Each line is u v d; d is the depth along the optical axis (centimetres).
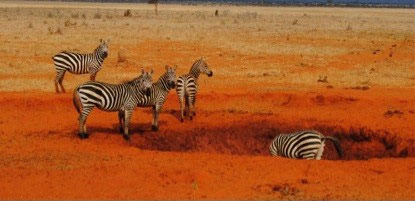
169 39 3484
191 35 3712
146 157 1295
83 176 1152
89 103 1439
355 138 1620
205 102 1914
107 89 1438
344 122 1655
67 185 1102
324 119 1680
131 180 1133
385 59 2919
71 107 1827
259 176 1160
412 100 1938
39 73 2384
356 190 1088
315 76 2422
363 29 4409
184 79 1656
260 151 1616
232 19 5166
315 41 3588
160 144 1548
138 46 3180
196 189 1088
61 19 4678
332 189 1094
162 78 1553
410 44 3538
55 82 1975
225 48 3181
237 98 1956
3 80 2188
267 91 2028
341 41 3612
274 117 1695
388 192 1079
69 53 1991
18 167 1207
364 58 2948
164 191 1076
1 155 1295
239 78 2342
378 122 1648
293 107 1888
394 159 1283
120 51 2875
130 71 2475
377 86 2234
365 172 1195
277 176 1161
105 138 1477
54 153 1320
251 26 4456
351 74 2488
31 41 3212
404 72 2559
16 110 1769
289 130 1648
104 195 1051
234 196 1051
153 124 1573
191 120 1678
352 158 1595
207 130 1628
